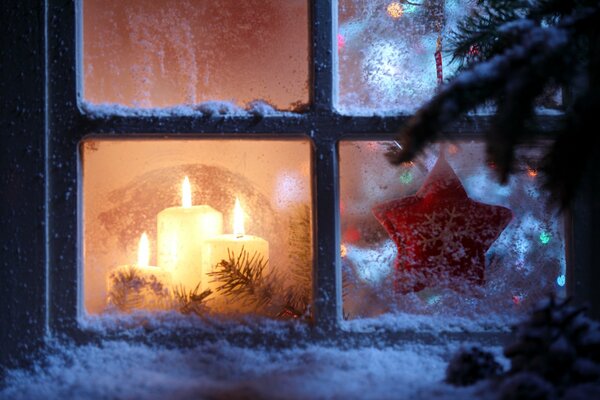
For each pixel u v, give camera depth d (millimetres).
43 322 1197
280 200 1351
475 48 1230
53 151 1204
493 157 1072
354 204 1322
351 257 1301
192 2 1343
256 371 1161
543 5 1130
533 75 1031
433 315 1229
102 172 1316
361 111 1214
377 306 1264
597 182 1202
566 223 1220
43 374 1175
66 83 1206
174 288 1281
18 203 1199
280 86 1352
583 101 1058
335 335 1205
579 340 1064
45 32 1205
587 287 1209
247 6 1351
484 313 1232
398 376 1134
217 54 1348
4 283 1197
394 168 1323
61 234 1203
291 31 1351
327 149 1209
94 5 1309
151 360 1181
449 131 1202
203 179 1358
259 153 1354
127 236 1331
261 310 1275
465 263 1237
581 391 1031
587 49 1098
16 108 1201
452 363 1121
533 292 1274
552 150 1091
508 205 1306
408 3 1306
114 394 1104
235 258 1283
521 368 1074
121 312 1232
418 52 1311
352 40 1308
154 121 1208
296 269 1287
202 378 1146
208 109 1212
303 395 1091
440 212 1235
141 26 1329
